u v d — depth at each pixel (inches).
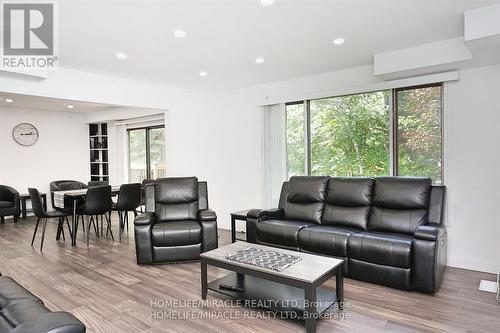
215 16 107.5
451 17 111.0
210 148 238.2
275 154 205.2
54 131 301.0
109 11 101.8
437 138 151.4
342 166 182.1
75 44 130.8
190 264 151.9
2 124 269.1
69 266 148.6
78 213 190.2
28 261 156.0
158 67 167.8
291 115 201.3
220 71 177.6
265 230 153.1
